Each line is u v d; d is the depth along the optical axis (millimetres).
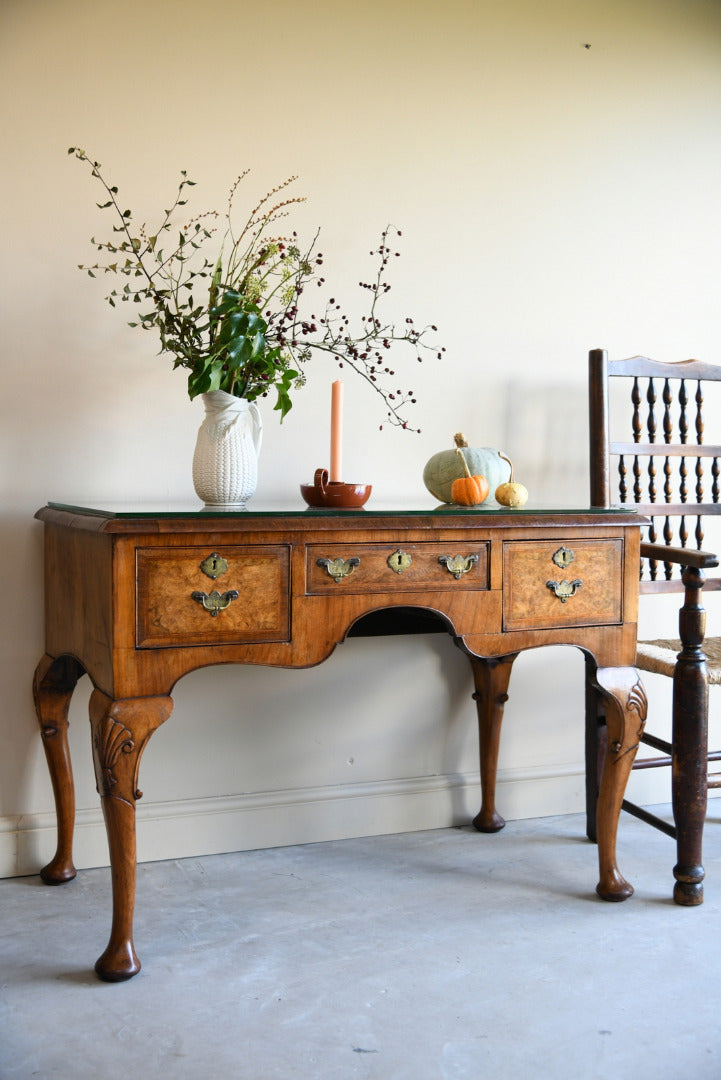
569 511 1979
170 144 2221
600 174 2588
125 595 1676
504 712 2557
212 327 1994
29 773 2189
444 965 1786
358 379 2396
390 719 2455
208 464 1944
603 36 2582
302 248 2334
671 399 2578
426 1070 1474
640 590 2432
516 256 2518
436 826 2488
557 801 2594
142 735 1698
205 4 2236
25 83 2111
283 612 1784
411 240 2424
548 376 2561
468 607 1907
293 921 1955
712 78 2695
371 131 2379
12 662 2168
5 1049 1515
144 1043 1537
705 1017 1623
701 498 2539
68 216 2154
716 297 2709
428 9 2420
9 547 2154
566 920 1966
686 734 2025
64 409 2176
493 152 2486
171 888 2107
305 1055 1511
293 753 2379
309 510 1872
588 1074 1467
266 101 2293
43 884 2121
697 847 2033
